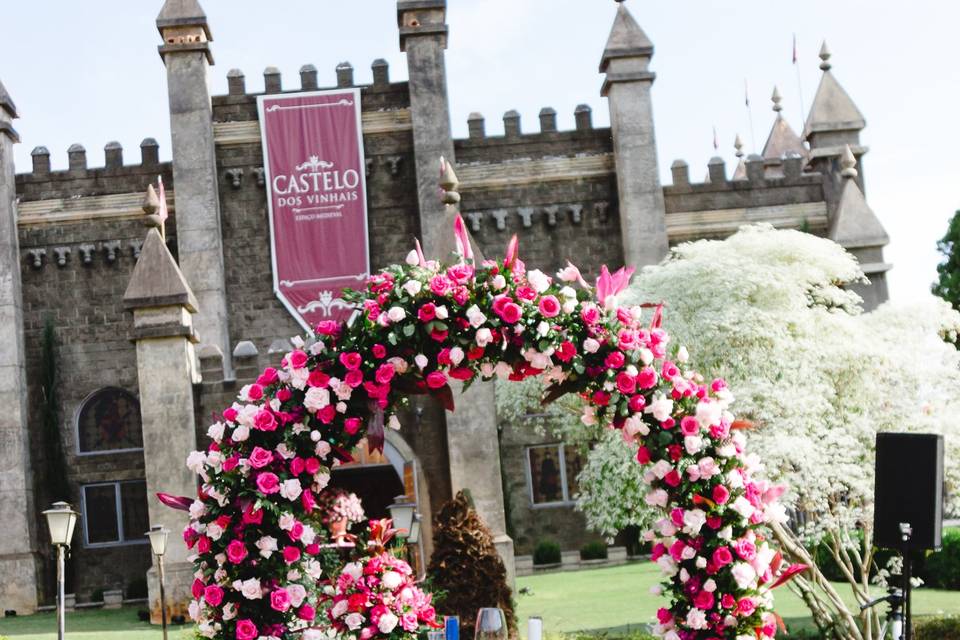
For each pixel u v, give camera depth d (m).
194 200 39.25
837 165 40.66
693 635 9.95
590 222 40.56
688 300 24.73
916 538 11.01
